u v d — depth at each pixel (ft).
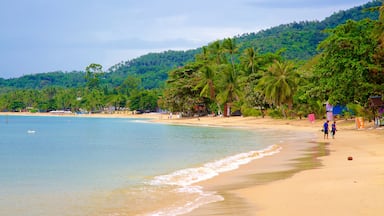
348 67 177.99
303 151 116.26
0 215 51.06
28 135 226.17
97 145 157.07
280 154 110.63
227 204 50.96
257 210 46.50
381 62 177.17
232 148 134.92
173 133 229.45
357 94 181.57
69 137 207.51
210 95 400.67
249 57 388.98
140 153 124.57
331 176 66.03
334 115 260.42
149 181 73.31
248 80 358.84
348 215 41.39
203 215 45.88
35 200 59.41
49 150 138.51
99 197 60.59
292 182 63.46
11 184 73.15
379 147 114.62
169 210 50.19
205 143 157.89
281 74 297.53
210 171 82.58
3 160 110.42
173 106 433.07
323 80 195.21
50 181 76.02
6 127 327.26
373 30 174.70
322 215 42.04
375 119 189.67
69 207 54.65
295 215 42.96
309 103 277.44
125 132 247.70
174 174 80.48
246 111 369.09
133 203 55.67
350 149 114.93
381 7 171.53
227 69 386.32
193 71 433.07
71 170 90.38
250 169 83.35
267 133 210.79
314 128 230.07
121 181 74.28
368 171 69.15
